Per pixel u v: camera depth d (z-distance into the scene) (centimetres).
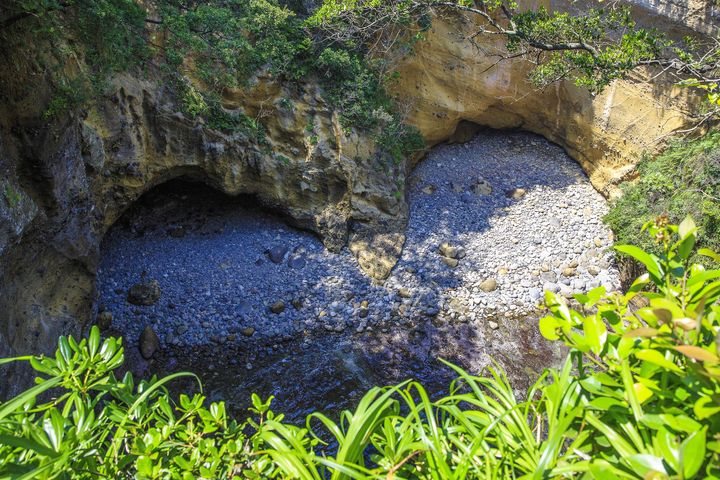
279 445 185
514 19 1082
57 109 741
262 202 1287
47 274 823
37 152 717
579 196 1508
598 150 1498
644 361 162
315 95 1242
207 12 1031
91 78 860
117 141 983
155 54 1007
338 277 1241
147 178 1092
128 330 1069
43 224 761
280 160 1224
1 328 661
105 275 1155
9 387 630
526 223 1416
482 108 1572
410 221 1400
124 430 202
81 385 217
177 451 211
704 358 119
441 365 1064
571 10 1380
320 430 917
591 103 1459
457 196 1500
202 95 1091
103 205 1014
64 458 164
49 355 766
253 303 1157
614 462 158
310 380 1015
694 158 1166
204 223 1307
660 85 1331
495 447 197
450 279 1256
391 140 1344
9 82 669
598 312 191
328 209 1295
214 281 1188
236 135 1150
